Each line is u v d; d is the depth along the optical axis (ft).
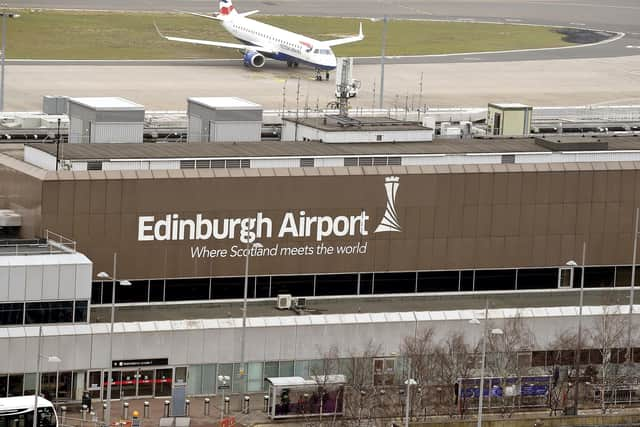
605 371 608.19
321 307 629.92
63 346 565.53
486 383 590.96
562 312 624.59
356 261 643.86
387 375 602.44
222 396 586.04
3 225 613.11
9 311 562.25
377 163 654.94
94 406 570.87
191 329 583.17
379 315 606.14
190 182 614.75
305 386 571.69
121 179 604.49
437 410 581.12
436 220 651.66
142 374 580.30
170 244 615.57
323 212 636.07
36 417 512.63
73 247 594.65
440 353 585.63
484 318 613.11
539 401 601.21
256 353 592.19
